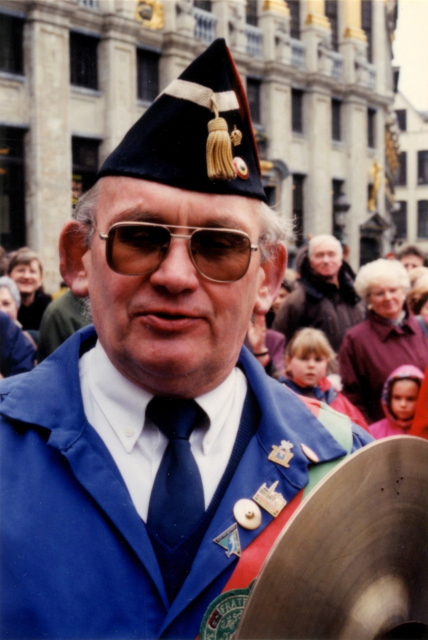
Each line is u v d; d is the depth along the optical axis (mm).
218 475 1165
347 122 19734
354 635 1019
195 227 1079
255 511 1124
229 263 1096
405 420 3150
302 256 4102
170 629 1046
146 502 1117
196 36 15109
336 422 1319
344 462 1014
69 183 12805
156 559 1071
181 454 1133
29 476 1105
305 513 962
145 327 1085
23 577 1037
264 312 1297
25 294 4328
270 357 3645
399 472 1086
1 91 12094
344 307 3996
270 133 17203
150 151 1087
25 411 1157
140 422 1145
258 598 921
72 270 1259
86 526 1070
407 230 25875
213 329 1105
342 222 19375
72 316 3318
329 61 18734
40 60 12336
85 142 13422
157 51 14391
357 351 3389
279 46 17297
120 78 13602
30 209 12383
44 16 12297
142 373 1112
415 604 1116
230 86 1134
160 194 1074
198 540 1098
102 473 1104
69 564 1046
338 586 1003
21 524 1065
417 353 3342
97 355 1201
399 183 26031
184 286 1062
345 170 19797
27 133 12430
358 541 1026
